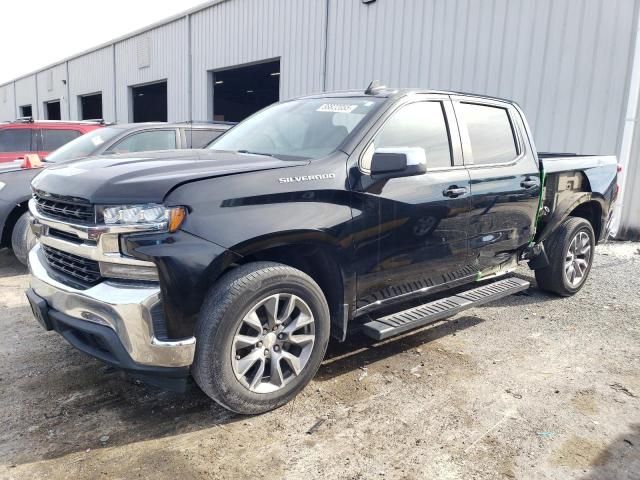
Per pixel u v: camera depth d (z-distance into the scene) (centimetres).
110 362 279
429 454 279
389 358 396
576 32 847
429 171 382
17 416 308
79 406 320
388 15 1130
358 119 362
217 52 1684
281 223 296
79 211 286
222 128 780
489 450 284
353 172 334
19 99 3712
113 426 300
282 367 322
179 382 281
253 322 294
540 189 483
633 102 805
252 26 1520
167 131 723
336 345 418
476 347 421
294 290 308
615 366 392
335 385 351
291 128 393
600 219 582
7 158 816
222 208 281
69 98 2848
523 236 476
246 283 286
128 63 2219
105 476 257
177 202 270
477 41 977
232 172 293
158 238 266
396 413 318
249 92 2642
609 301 547
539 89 900
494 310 513
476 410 324
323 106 403
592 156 577
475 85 988
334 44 1266
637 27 782
